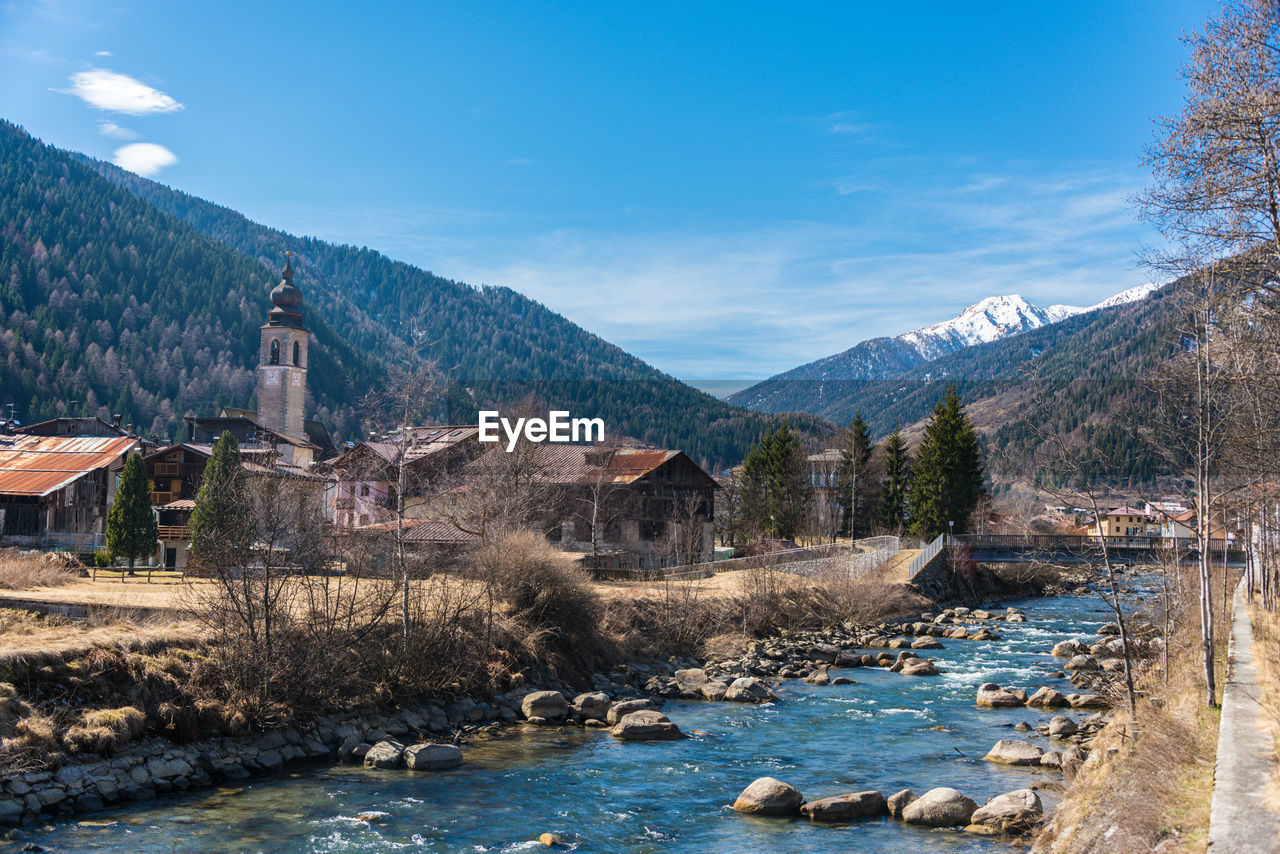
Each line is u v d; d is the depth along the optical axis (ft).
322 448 458.09
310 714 90.27
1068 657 156.56
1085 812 52.44
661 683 127.85
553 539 231.50
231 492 123.44
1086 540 229.45
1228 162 65.57
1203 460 68.18
